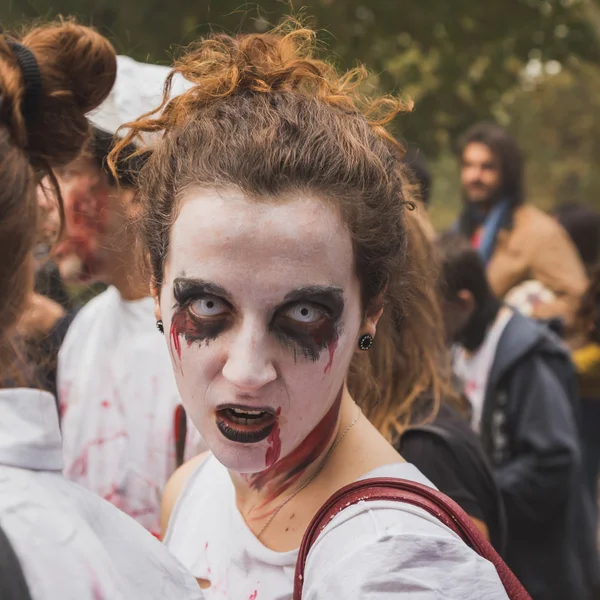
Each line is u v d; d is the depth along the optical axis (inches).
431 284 78.6
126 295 84.2
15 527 37.8
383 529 45.7
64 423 83.0
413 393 76.0
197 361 48.6
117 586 39.4
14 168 39.2
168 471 80.1
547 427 115.4
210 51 55.3
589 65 349.1
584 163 898.7
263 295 46.9
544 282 188.2
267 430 49.3
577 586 117.5
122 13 245.6
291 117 48.6
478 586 44.4
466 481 75.2
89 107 47.0
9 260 39.4
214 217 46.8
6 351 43.6
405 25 284.8
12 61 43.4
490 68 313.3
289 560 51.1
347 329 49.2
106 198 76.2
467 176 196.2
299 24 59.4
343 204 47.8
